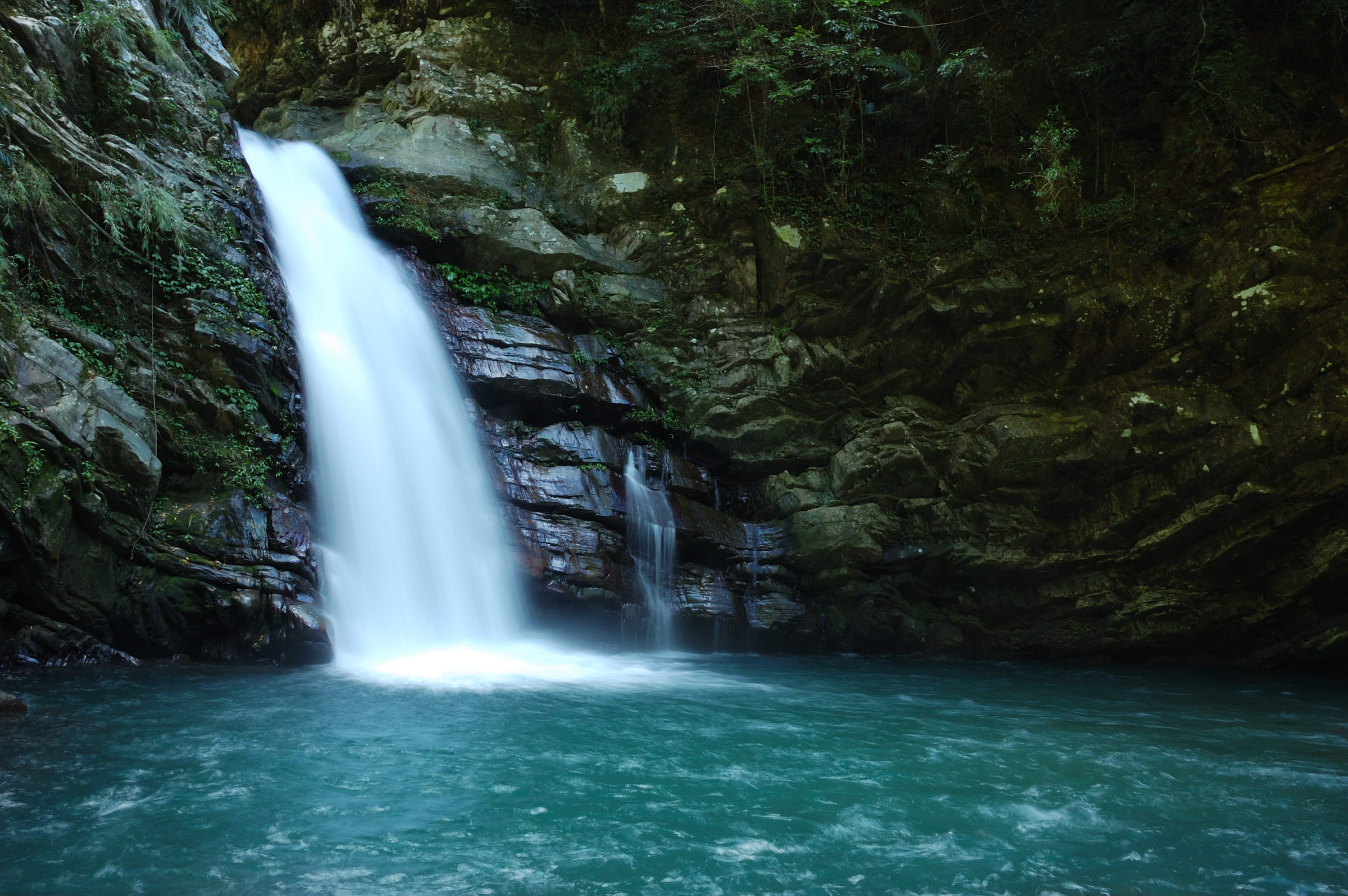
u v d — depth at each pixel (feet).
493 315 49.73
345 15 66.95
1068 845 15.66
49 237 33.71
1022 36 56.90
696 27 59.36
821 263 50.78
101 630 30.81
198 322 35.50
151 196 35.88
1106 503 46.06
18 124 34.06
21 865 13.67
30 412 29.37
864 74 56.70
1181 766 21.50
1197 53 50.11
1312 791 19.26
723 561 48.52
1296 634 44.04
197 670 30.60
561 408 47.80
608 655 42.29
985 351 49.32
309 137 63.16
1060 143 50.34
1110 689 35.50
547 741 22.48
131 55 41.32
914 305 49.93
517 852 14.82
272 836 15.24
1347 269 42.80
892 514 49.14
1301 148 46.75
